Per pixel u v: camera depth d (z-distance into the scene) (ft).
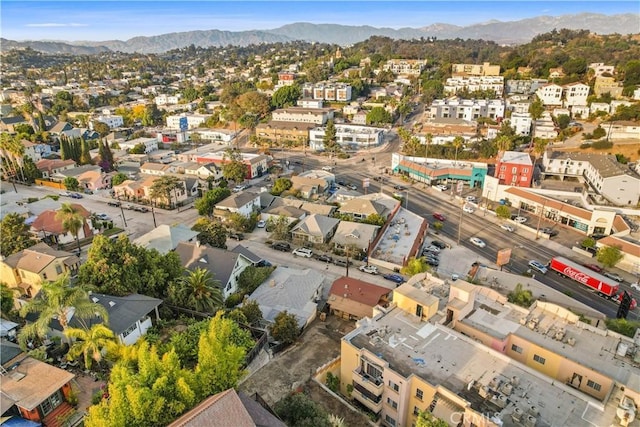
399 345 129.29
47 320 123.54
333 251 255.09
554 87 562.66
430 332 135.64
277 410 112.88
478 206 336.29
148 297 160.45
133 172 412.16
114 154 486.38
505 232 294.25
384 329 135.54
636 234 264.52
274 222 284.82
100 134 581.53
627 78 558.56
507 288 201.46
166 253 203.92
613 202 313.53
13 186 374.63
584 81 597.11
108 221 296.30
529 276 231.71
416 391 115.03
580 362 122.93
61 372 117.39
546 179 378.53
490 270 221.25
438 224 297.12
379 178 415.44
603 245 254.88
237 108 647.97
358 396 126.62
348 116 634.02
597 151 428.56
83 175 381.60
